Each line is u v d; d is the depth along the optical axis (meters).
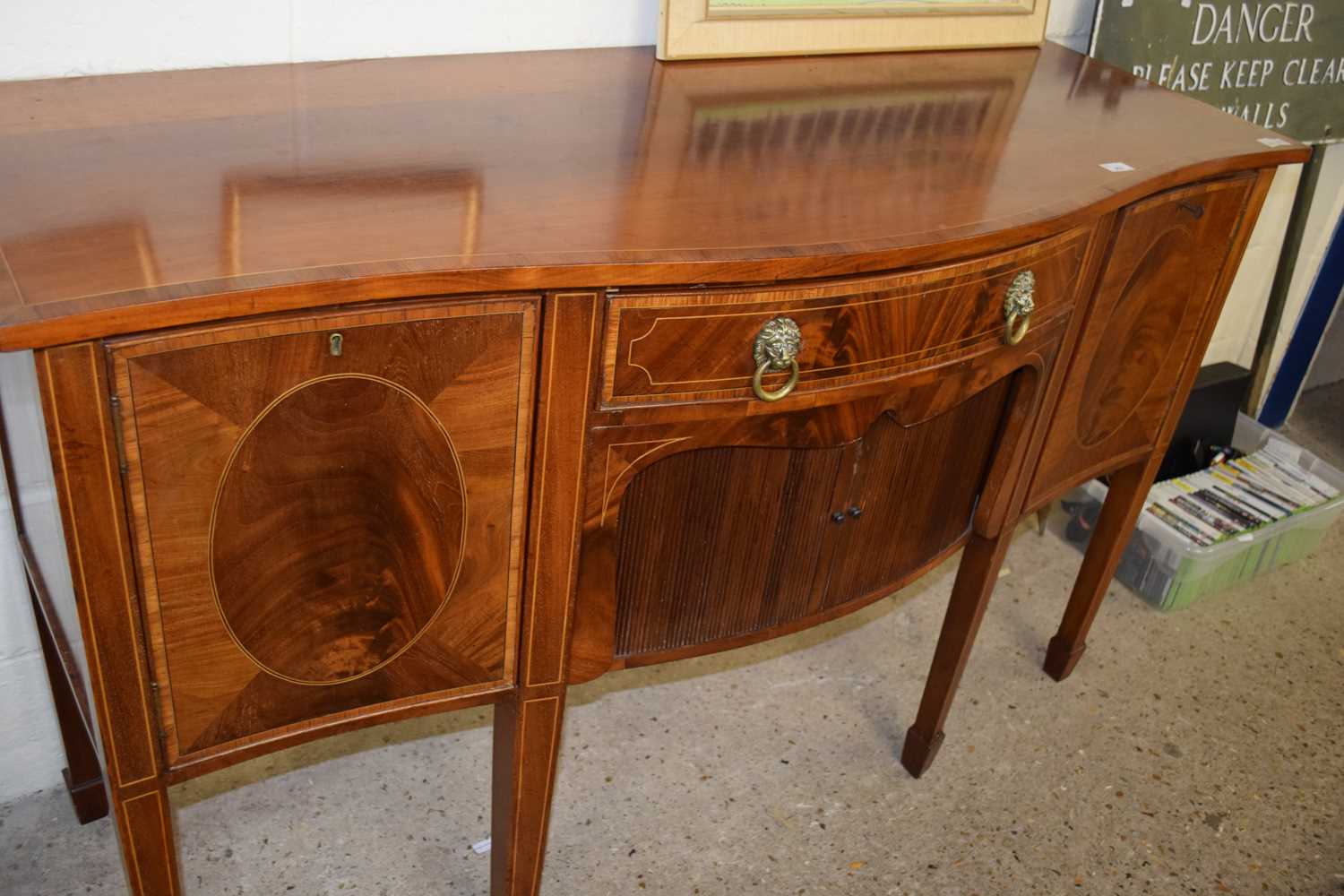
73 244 0.85
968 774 1.69
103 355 0.80
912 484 1.30
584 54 1.40
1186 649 1.98
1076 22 1.90
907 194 1.12
